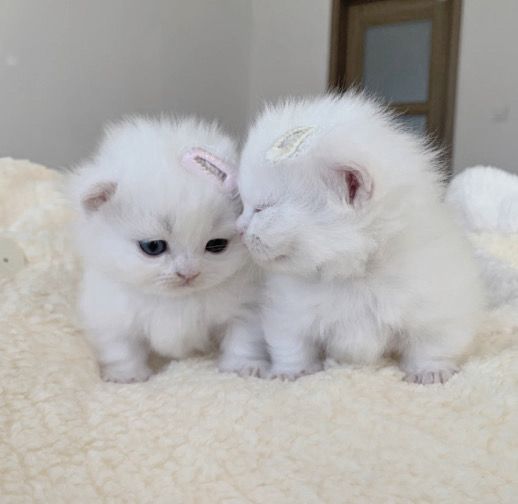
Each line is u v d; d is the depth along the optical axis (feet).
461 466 0.72
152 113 2.89
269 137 0.89
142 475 0.72
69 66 2.48
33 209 1.66
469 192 2.05
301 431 0.79
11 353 0.96
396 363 1.02
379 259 0.90
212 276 0.95
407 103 3.29
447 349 0.97
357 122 0.90
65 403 0.85
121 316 1.03
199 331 1.05
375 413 0.83
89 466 0.74
